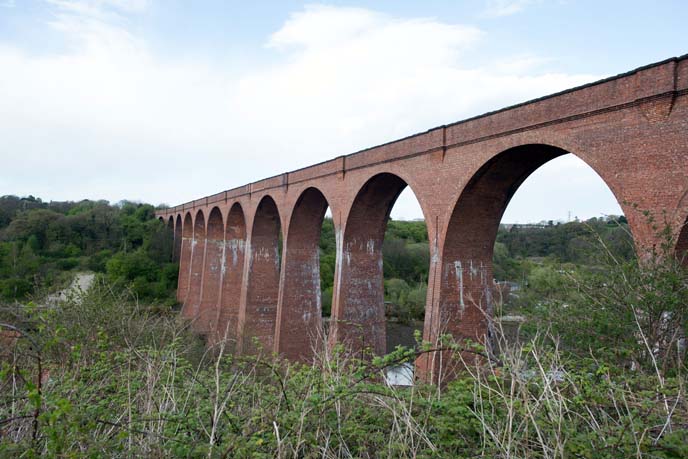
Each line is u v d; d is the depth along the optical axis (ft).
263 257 86.79
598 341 21.12
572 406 14.11
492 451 13.46
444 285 41.57
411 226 181.27
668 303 19.70
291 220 70.74
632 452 11.26
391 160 48.75
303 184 67.36
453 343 17.66
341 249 56.95
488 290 42.96
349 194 55.98
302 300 71.20
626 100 27.27
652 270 21.11
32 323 23.99
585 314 22.21
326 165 61.21
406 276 136.15
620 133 27.68
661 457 10.96
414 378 17.74
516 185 40.86
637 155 26.68
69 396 16.03
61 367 21.77
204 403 17.28
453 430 14.55
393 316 115.55
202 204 119.55
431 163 43.14
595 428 13.15
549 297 24.86
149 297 129.49
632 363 19.27
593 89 29.25
